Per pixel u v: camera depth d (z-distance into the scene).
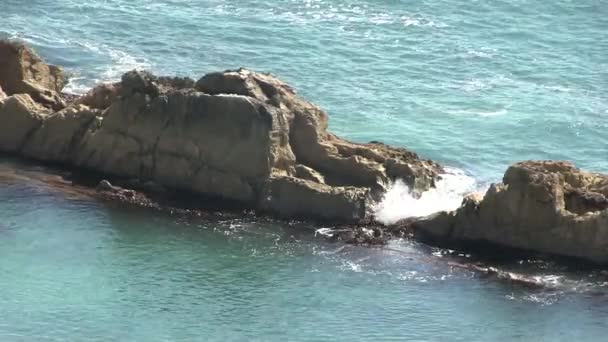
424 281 54.44
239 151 59.47
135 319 51.31
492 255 56.25
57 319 51.00
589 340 50.22
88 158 62.12
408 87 78.12
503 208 56.22
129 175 61.53
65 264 55.16
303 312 52.19
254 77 61.62
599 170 67.94
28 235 57.09
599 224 54.97
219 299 53.06
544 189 55.56
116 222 58.31
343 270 55.25
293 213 58.88
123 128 61.28
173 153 60.62
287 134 60.28
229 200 59.84
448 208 59.56
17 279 53.78
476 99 76.69
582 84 80.44
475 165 67.06
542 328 51.09
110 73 75.56
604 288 53.88
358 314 52.06
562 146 70.75
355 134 70.31
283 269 55.28
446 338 50.28
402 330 50.81
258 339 50.16
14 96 63.69
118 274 54.50
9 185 60.66
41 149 63.09
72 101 66.56
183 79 62.28
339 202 58.28
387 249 56.66
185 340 49.88
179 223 58.38
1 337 49.31
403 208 59.38
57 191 60.47
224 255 56.19
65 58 77.69
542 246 56.09
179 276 54.69
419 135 70.62
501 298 53.19
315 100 74.94
